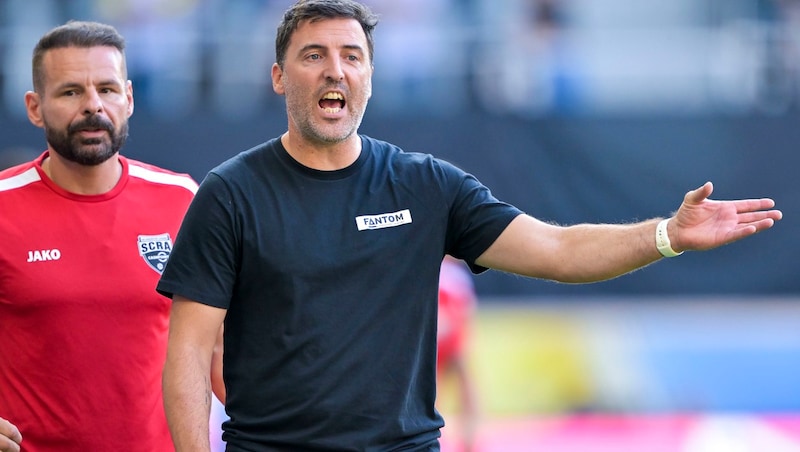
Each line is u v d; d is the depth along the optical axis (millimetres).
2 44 38594
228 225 13148
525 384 32094
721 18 40625
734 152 36312
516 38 39375
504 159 36219
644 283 37875
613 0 42844
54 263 15414
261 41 39031
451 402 29547
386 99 38844
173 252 13336
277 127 36094
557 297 38094
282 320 13047
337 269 13141
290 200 13328
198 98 38969
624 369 32281
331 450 12906
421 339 13469
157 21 40094
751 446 29094
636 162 36281
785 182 36344
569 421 31422
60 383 15172
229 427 13344
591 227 13570
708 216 12906
